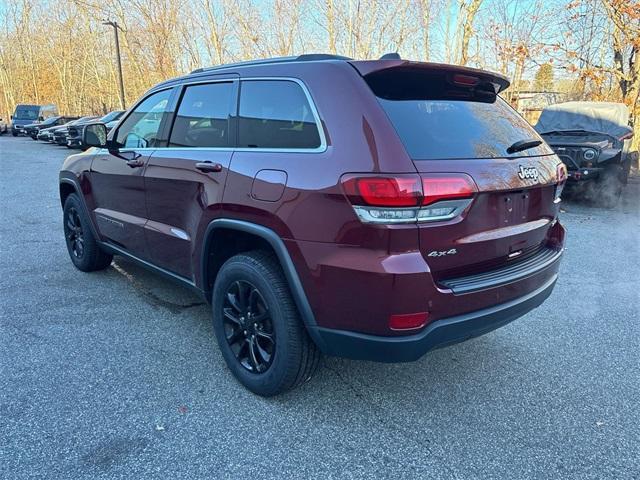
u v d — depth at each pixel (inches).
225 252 120.5
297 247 92.1
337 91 92.9
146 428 97.3
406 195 80.8
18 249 219.8
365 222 83.1
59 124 1081.4
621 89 555.5
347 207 84.8
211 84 121.2
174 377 116.2
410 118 91.0
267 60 111.6
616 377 119.1
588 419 102.7
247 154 105.0
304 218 90.6
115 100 1572.3
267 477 85.4
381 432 97.7
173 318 148.7
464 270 92.6
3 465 86.3
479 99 111.3
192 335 137.6
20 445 91.4
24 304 157.5
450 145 91.5
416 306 84.5
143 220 143.3
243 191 102.2
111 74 1595.7
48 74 2059.5
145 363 122.3
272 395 107.2
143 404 105.2
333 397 109.3
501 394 111.5
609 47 575.8
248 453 91.1
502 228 97.0
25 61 2111.2
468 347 133.9
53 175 479.2
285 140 99.1
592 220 298.4
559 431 98.7
